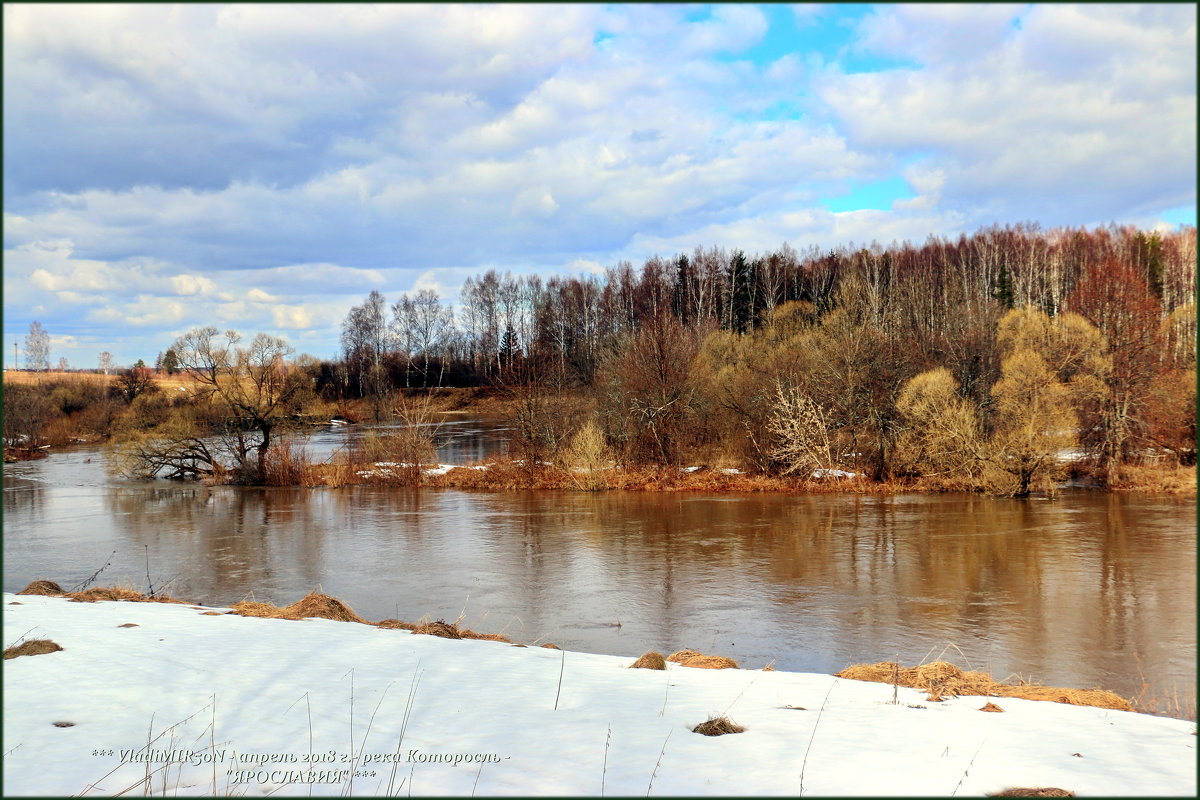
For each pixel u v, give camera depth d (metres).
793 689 9.12
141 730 6.42
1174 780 5.59
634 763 5.79
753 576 22.03
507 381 48.34
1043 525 28.94
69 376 114.44
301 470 45.47
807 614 18.16
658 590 20.55
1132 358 39.34
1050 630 16.77
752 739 6.54
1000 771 5.71
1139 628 16.88
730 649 15.55
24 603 13.03
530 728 6.80
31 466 56.00
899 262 85.25
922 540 26.67
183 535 29.41
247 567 23.77
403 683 8.38
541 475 43.00
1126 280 42.00
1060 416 36.09
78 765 5.55
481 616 18.16
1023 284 74.62
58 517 34.16
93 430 76.19
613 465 43.31
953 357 44.38
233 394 48.00
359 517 33.44
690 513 33.22
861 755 6.08
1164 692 13.12
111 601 14.24
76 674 8.09
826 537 27.53
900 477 41.00
